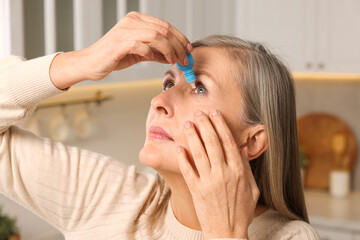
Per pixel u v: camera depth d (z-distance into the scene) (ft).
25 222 9.07
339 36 11.49
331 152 13.46
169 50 3.26
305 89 13.71
